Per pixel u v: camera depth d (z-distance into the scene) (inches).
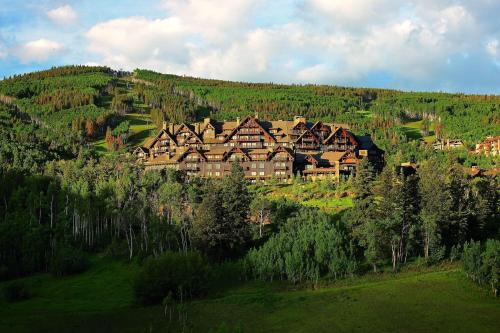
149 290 4347.9
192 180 7396.7
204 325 3791.8
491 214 5792.3
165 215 6397.6
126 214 6097.4
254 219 6038.4
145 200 6323.8
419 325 3597.4
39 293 4771.2
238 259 5255.9
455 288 4301.2
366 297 4151.1
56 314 4097.0
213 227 5221.5
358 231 5167.3
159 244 5561.0
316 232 5187.0
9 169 7652.6
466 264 4520.2
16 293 4562.0
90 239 6013.8
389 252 5226.4
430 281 4461.1
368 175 6136.8
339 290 4370.1
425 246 5152.6
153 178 7445.9
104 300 4517.7
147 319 3959.2
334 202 6535.4
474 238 5575.8
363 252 5206.7
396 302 4025.6
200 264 4562.0
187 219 5900.6
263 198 6215.6
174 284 4370.1
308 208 6008.9
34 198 6378.0
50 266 5349.4
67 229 6033.5
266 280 4805.6
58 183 7145.7
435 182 5620.1
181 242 5757.9
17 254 5516.7
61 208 6417.3
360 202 5398.6
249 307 4089.6
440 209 5329.7
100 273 5260.8
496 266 4259.4
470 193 6038.4
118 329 3777.1
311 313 3897.6
